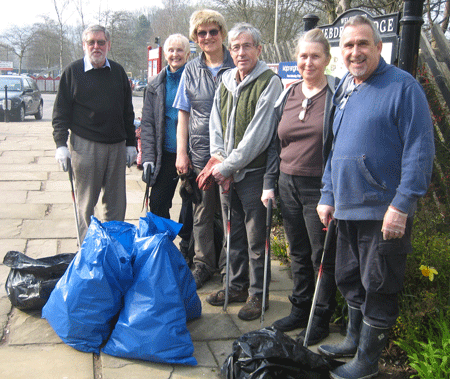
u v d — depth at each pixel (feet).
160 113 12.69
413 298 9.99
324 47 8.98
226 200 11.09
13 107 50.29
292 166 9.53
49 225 16.79
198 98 11.59
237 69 10.64
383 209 7.74
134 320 8.88
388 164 7.66
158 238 9.32
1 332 9.80
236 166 10.23
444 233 11.53
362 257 8.21
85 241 9.56
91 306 9.20
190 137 11.96
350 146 7.87
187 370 8.85
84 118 12.26
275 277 13.30
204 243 12.44
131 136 13.43
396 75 7.59
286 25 73.97
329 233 8.77
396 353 9.27
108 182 13.02
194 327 10.45
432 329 9.45
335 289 9.87
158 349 8.81
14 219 17.22
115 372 8.63
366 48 7.57
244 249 11.41
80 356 9.09
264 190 10.25
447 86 12.92
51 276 10.66
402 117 7.45
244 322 10.70
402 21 10.18
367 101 7.73
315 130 9.14
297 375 7.95
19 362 8.79
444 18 30.35
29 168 25.41
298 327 10.35
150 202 13.44
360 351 8.51
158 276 9.04
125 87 12.82
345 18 12.53
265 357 7.82
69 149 12.59
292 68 16.70
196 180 11.32
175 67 12.80
